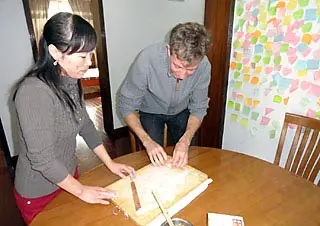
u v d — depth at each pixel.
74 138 1.01
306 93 1.55
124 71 3.12
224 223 0.79
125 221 0.81
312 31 1.44
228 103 2.06
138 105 1.41
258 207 0.87
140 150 1.37
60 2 4.34
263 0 1.64
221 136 2.19
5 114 2.51
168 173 1.03
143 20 3.06
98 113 4.16
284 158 1.75
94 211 0.85
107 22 2.82
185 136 1.26
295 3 1.49
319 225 0.80
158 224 0.78
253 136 1.93
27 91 0.78
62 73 0.85
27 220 1.04
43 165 0.81
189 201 0.89
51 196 1.02
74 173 1.10
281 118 1.72
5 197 1.60
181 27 1.00
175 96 1.41
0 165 1.72
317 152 1.20
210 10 1.98
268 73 1.72
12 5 2.34
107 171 1.07
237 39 1.86
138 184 0.96
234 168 1.09
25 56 2.51
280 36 1.60
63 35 0.73
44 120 0.80
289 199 0.91
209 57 2.07
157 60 1.26
